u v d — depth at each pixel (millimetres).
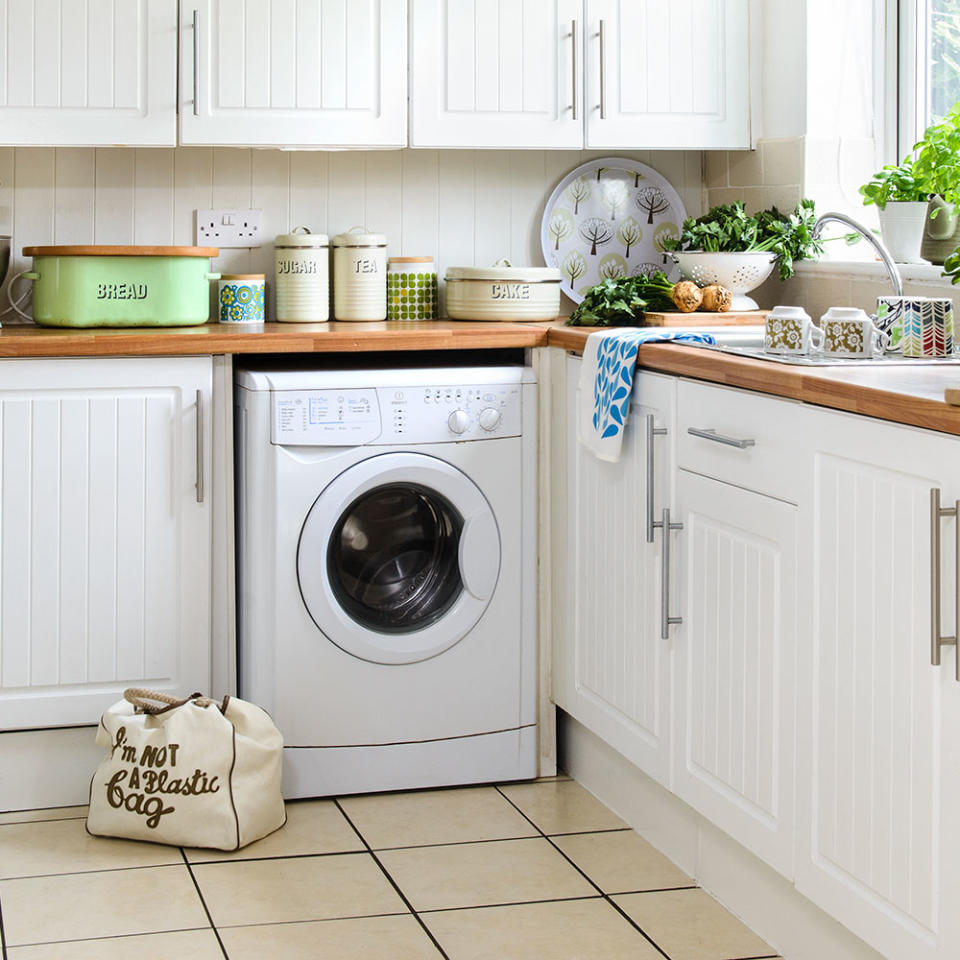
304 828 2787
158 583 2877
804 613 2072
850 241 3127
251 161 3453
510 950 2258
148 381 2822
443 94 3264
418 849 2682
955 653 1729
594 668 2885
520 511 3035
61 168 3334
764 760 2209
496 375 2990
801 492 2068
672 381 2492
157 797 2658
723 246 3262
